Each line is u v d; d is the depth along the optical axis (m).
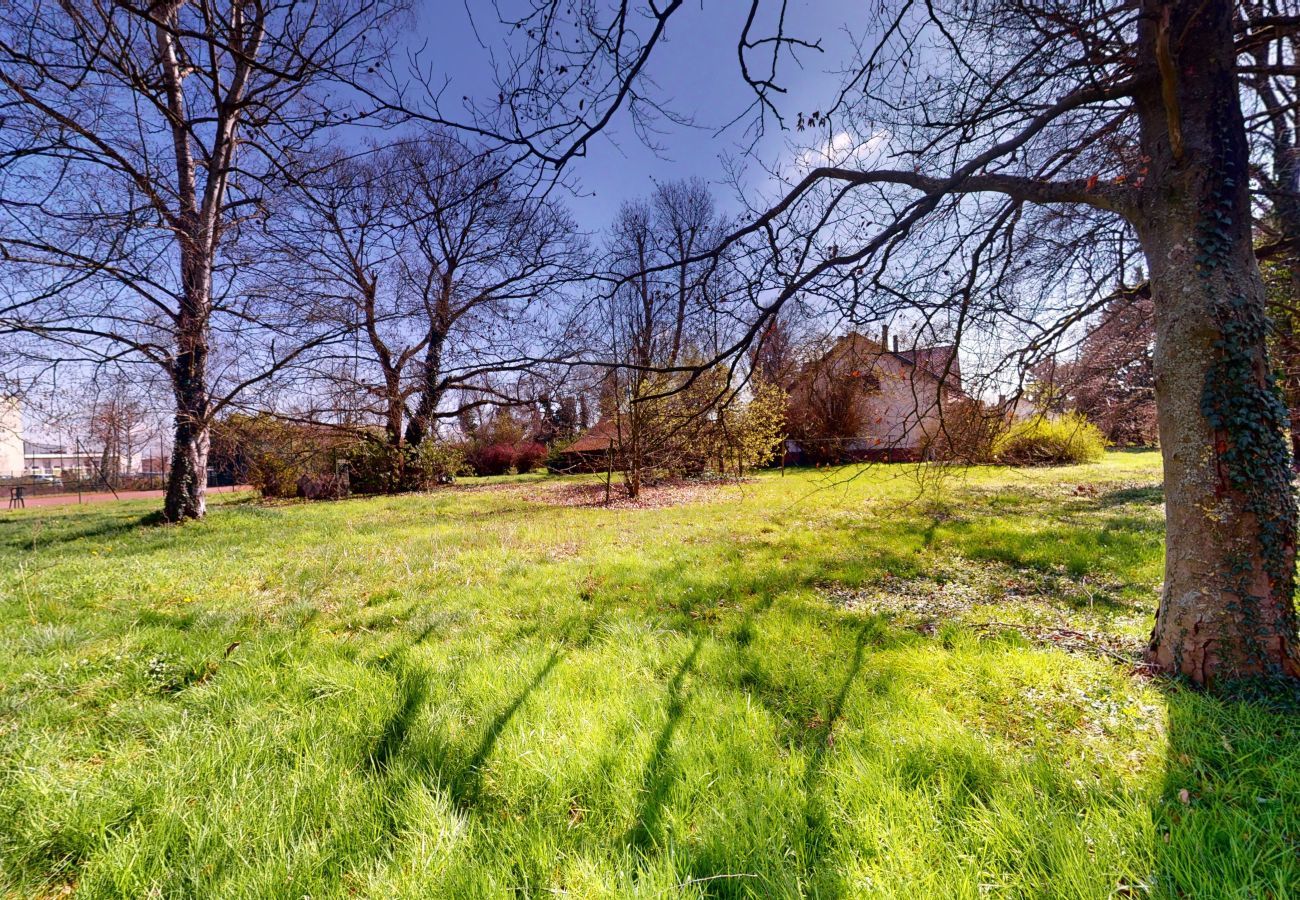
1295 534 2.49
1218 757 1.99
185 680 3.12
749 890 1.50
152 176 6.95
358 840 1.76
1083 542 5.88
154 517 10.85
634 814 1.86
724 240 3.08
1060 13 2.60
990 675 2.82
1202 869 1.48
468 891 1.53
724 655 3.22
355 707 2.67
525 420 25.30
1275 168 3.66
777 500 11.50
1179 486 2.65
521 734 2.32
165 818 1.84
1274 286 4.62
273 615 4.27
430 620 4.04
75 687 2.96
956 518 8.05
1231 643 2.47
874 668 2.97
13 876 1.67
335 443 17.12
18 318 7.82
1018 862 1.57
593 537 7.75
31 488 25.58
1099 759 2.04
